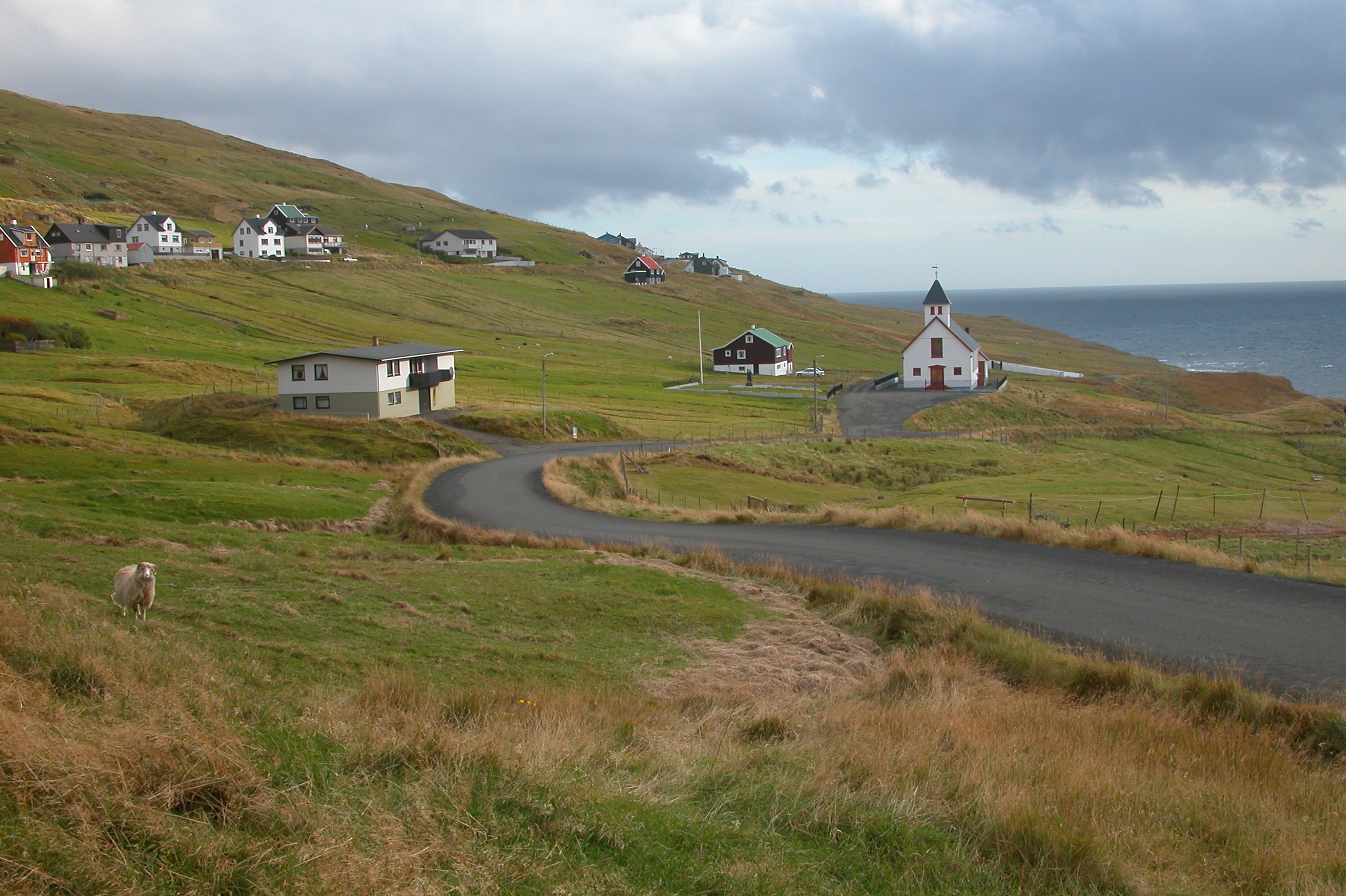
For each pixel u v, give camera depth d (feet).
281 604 58.44
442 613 63.57
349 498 128.16
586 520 119.34
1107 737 40.70
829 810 28.55
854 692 51.98
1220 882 27.32
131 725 26.12
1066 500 149.89
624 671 53.83
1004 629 60.75
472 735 32.17
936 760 34.58
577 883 22.16
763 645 61.41
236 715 30.04
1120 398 380.17
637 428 248.73
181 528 89.04
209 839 20.90
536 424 229.45
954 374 340.39
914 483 202.49
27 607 40.83
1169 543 86.43
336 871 20.38
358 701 38.60
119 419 209.05
